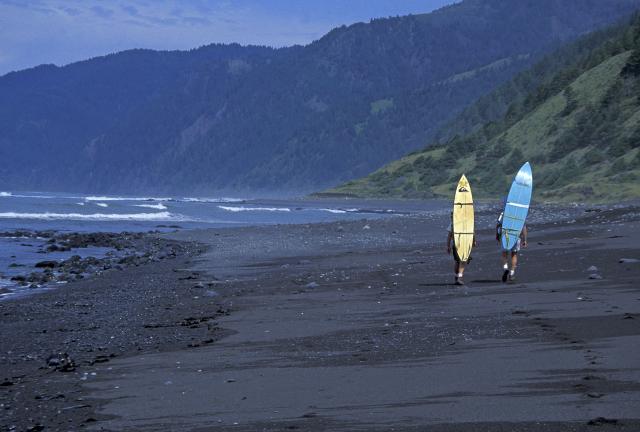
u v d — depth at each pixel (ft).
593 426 26.86
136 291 86.58
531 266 89.92
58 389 38.55
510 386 33.27
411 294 71.51
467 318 54.54
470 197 77.10
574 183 589.73
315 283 82.43
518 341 43.86
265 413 31.73
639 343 40.47
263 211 448.24
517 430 27.02
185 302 74.90
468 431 27.37
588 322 48.55
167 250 151.53
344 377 37.58
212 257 131.85
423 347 44.14
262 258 125.49
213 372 41.04
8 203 433.89
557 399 30.60
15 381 41.11
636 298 58.18
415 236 172.65
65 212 369.91
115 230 246.27
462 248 76.28
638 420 27.17
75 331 59.77
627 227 142.51
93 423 31.78
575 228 155.74
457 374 36.40
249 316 62.85
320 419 30.27
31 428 31.14
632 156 609.01
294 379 37.96
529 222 197.47
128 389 37.86
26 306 76.13
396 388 34.47
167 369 42.52
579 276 76.13
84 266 120.98
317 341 48.93
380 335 49.60
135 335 56.13
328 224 228.02
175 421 31.40
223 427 30.09
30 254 150.82
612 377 33.42
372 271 95.45
